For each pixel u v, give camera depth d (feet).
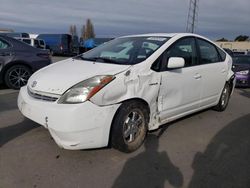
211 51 17.19
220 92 18.17
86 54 15.26
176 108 14.11
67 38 111.65
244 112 19.60
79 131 10.08
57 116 10.11
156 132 14.51
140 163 11.06
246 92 29.99
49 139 12.87
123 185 9.53
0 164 10.52
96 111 10.34
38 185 9.30
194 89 15.11
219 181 10.04
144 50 13.39
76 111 10.01
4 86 25.55
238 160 11.78
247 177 10.40
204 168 10.94
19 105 12.20
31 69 24.56
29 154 11.39
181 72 13.98
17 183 9.36
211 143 13.47
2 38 23.56
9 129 14.01
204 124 16.30
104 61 12.99
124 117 11.14
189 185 9.70
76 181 9.64
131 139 11.84
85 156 11.39
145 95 11.98
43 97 10.95
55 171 10.21
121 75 11.19
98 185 9.47
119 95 11.00
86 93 10.30
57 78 11.25
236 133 15.03
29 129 14.06
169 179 10.02
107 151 11.90
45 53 25.59
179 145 13.01
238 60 37.60
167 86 13.12
